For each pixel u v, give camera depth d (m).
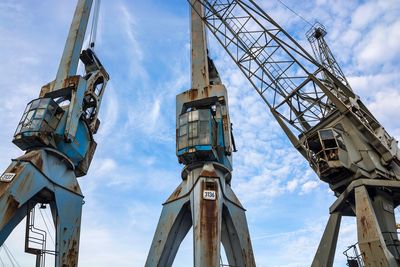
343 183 23.12
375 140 23.30
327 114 25.50
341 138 23.42
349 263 20.66
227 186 27.66
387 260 18.11
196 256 22.22
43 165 25.77
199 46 31.69
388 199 22.09
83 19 33.19
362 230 19.69
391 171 23.36
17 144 26.72
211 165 26.55
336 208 22.77
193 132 27.17
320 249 22.16
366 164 22.92
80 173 30.44
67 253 25.58
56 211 26.39
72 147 28.39
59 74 30.36
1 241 22.45
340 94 25.77
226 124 28.52
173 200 26.55
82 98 29.86
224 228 25.91
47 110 27.09
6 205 22.61
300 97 26.62
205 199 24.23
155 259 24.06
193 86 30.02
